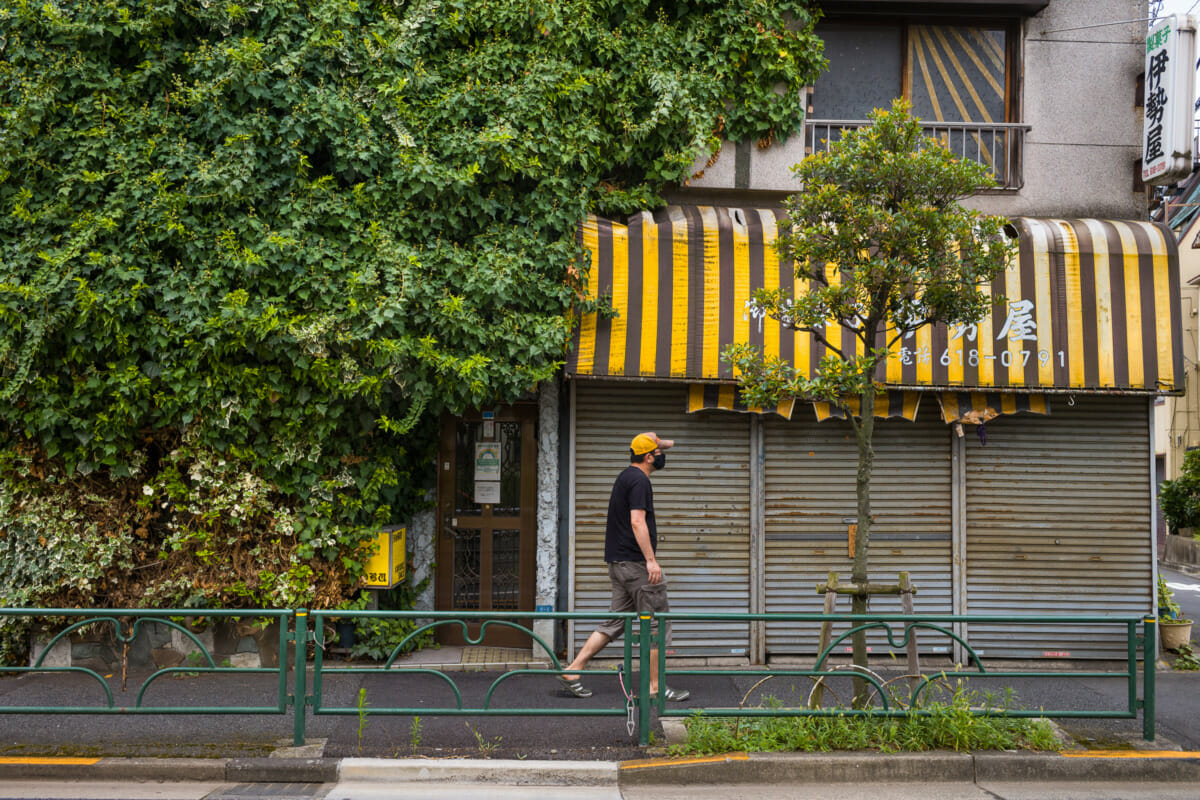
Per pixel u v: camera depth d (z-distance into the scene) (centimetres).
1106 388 784
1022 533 821
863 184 571
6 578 718
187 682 712
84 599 729
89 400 700
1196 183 2159
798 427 821
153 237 697
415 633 543
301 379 717
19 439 718
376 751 546
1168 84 807
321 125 716
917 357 779
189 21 734
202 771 515
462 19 768
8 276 686
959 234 554
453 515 842
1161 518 2353
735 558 813
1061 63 870
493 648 825
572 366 768
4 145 686
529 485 841
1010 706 637
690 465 814
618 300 775
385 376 716
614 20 815
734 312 780
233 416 720
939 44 888
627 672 553
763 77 830
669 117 795
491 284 728
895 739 549
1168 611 845
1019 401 801
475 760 529
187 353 703
